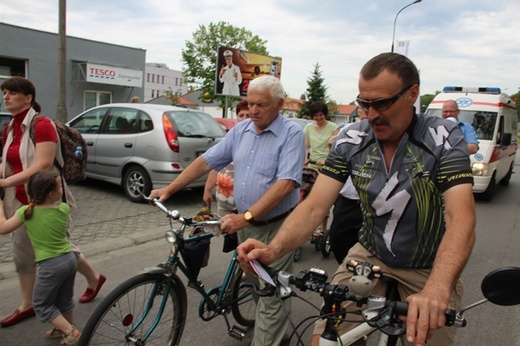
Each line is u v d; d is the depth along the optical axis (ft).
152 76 305.12
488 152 30.19
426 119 5.95
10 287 13.03
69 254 9.79
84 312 11.74
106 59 74.95
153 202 8.65
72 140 12.05
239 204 9.50
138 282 7.88
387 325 4.36
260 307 9.20
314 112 18.70
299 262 16.89
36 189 9.27
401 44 36.58
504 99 32.91
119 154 24.13
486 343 11.37
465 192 5.43
